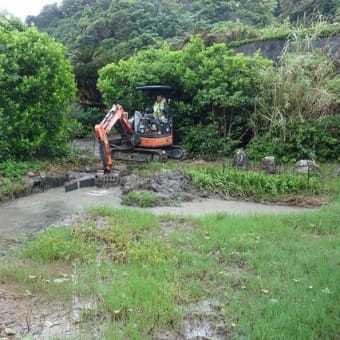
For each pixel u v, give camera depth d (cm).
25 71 1202
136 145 1314
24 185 1003
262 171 1111
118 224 719
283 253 586
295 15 2823
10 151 1154
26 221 796
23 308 446
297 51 1448
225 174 1045
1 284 504
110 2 3525
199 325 411
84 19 3441
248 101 1366
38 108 1186
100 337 385
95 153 1438
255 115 1364
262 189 988
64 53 1304
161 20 3080
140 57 1622
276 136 1312
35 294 476
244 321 403
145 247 603
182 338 389
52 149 1262
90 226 702
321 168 1138
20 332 400
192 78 1460
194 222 745
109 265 545
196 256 578
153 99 1538
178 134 1492
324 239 653
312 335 369
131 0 3241
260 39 1867
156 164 1228
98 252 602
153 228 707
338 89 1312
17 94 1174
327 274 504
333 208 817
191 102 1512
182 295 461
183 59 1521
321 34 1642
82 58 2403
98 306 439
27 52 1179
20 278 515
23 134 1176
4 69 1148
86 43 3142
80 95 2114
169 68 1505
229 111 1437
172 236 656
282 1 3094
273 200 955
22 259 589
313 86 1331
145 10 3191
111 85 1605
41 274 528
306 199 937
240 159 1193
